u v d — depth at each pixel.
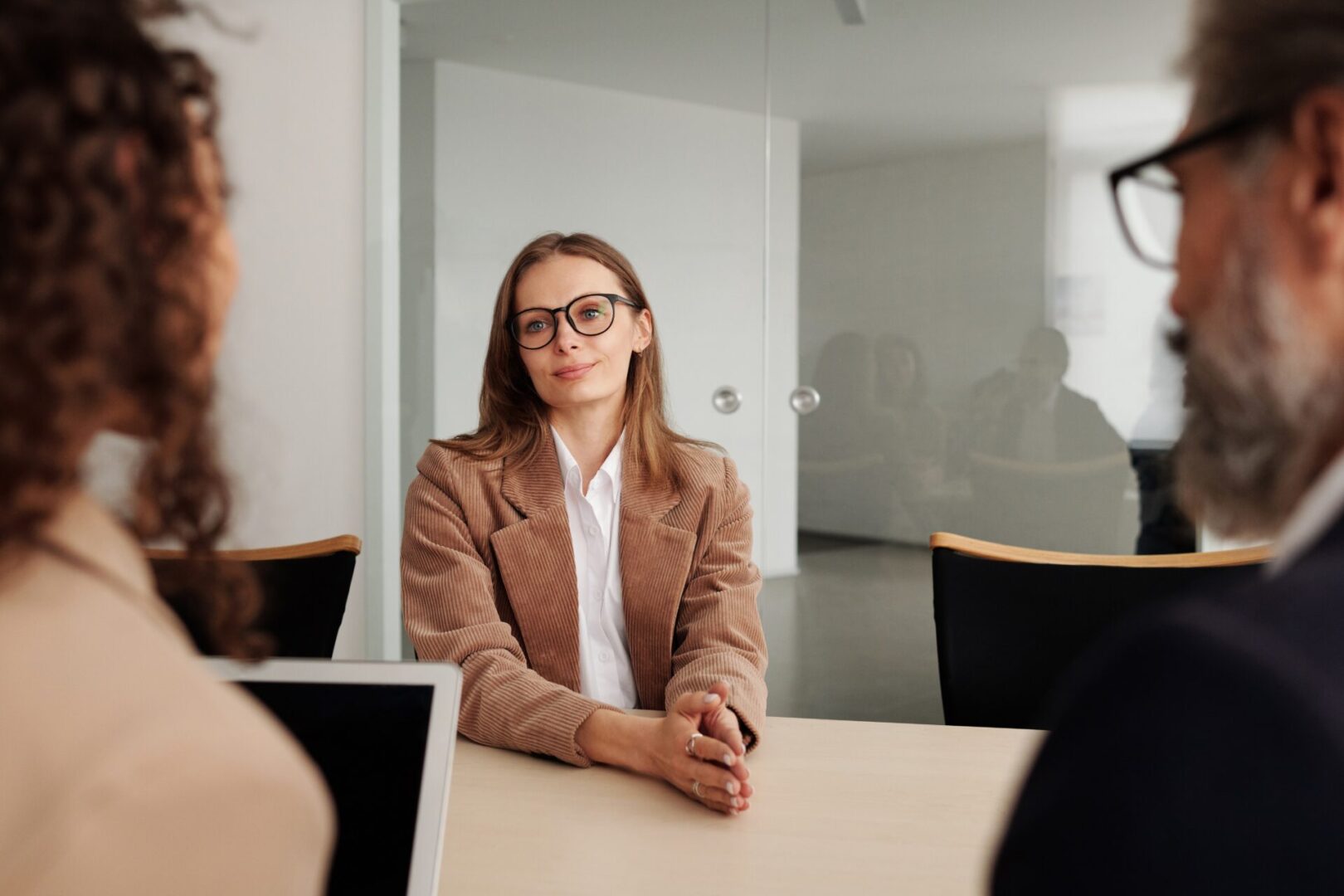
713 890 0.92
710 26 3.04
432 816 0.75
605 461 1.67
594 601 1.65
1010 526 2.92
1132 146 2.77
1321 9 0.36
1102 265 2.81
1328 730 0.30
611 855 0.99
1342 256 0.36
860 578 3.05
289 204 3.18
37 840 0.29
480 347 3.21
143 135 0.35
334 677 0.80
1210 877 0.30
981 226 2.89
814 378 3.05
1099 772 0.33
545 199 3.16
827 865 0.97
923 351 2.96
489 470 1.63
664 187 3.09
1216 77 0.39
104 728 0.31
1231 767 0.30
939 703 3.00
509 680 1.34
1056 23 2.81
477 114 3.18
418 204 3.21
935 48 2.89
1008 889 0.36
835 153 2.99
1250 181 0.38
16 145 0.31
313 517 3.22
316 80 3.15
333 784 0.76
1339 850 0.29
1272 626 0.32
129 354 0.34
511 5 3.14
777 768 1.22
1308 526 0.36
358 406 3.20
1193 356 0.41
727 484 1.69
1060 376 2.86
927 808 1.11
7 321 0.31
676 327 3.10
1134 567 1.66
